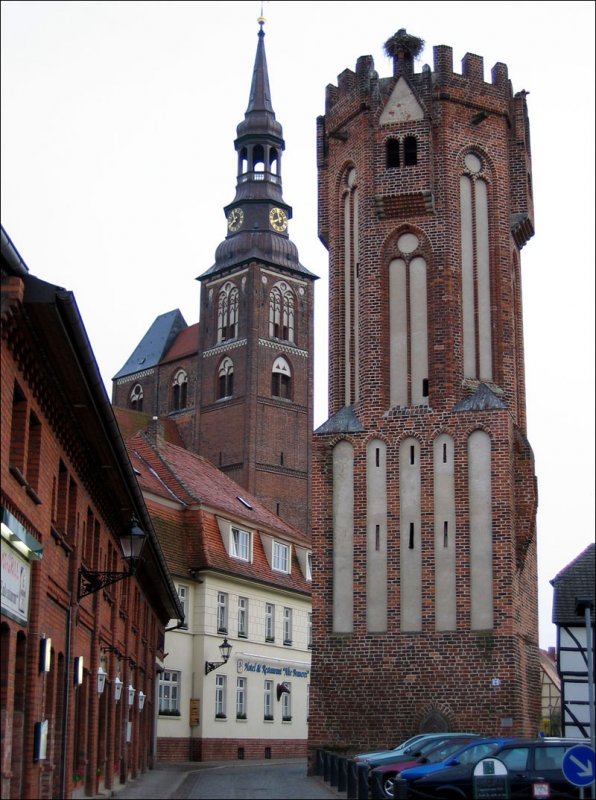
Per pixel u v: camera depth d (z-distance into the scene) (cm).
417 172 4669
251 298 12219
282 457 12088
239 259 12394
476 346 4628
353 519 4444
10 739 2016
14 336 1902
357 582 4375
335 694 4306
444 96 4744
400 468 4447
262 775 4244
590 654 2370
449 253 4631
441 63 4772
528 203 4928
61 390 2303
